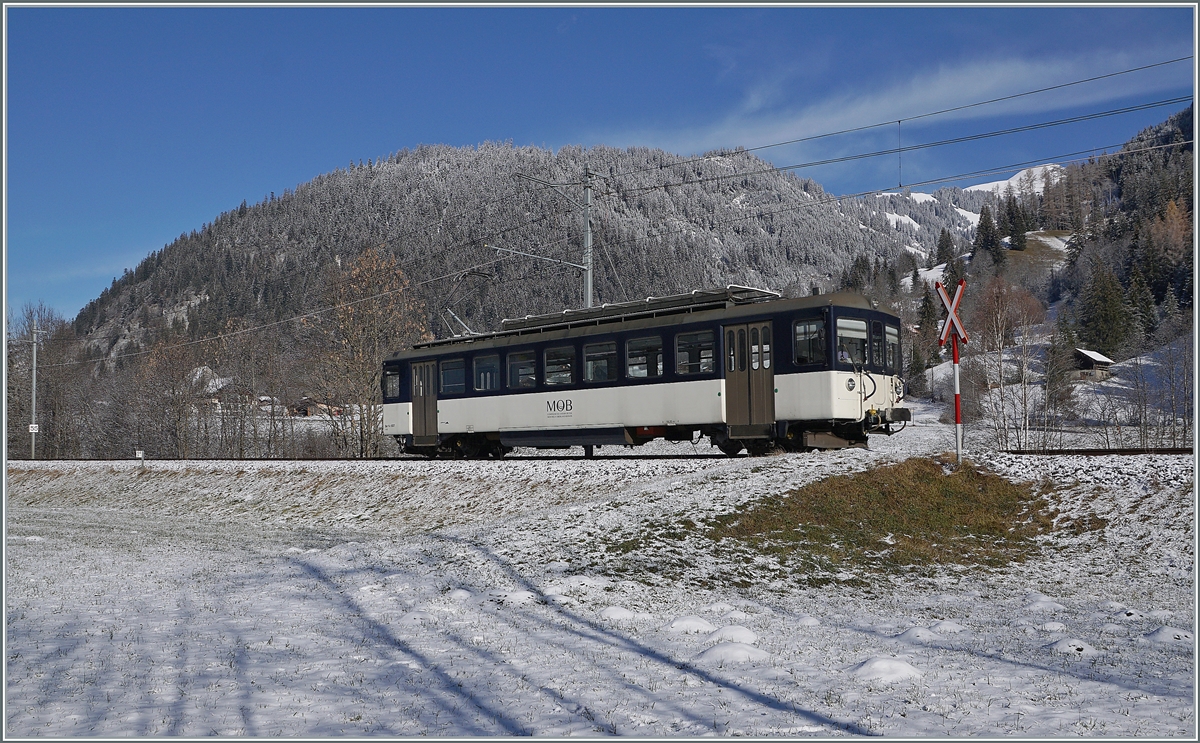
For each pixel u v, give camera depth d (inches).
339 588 504.4
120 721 266.1
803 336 868.0
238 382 2603.3
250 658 347.3
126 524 1039.0
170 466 1454.2
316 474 1182.3
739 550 588.4
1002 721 257.6
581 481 887.7
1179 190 6850.4
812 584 535.2
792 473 734.5
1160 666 331.6
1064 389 2363.4
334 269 2107.5
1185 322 3085.6
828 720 261.4
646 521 631.8
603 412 1000.9
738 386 903.7
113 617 437.4
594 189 1249.4
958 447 766.5
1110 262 6141.7
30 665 340.8
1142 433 2042.3
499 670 326.6
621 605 456.1
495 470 990.4
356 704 283.7
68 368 2984.7
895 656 346.6
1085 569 574.9
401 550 621.0
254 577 565.9
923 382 3782.0
